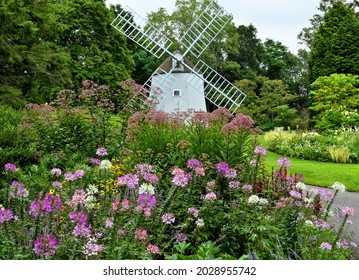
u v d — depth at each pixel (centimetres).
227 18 2252
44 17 2167
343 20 3262
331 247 510
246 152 714
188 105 2344
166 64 2425
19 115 1130
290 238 509
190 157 681
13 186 474
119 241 430
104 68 3022
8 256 382
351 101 2619
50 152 918
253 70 4697
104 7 3145
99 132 930
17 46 1927
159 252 455
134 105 1104
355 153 1805
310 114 3331
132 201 509
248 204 545
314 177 1369
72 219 421
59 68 2136
